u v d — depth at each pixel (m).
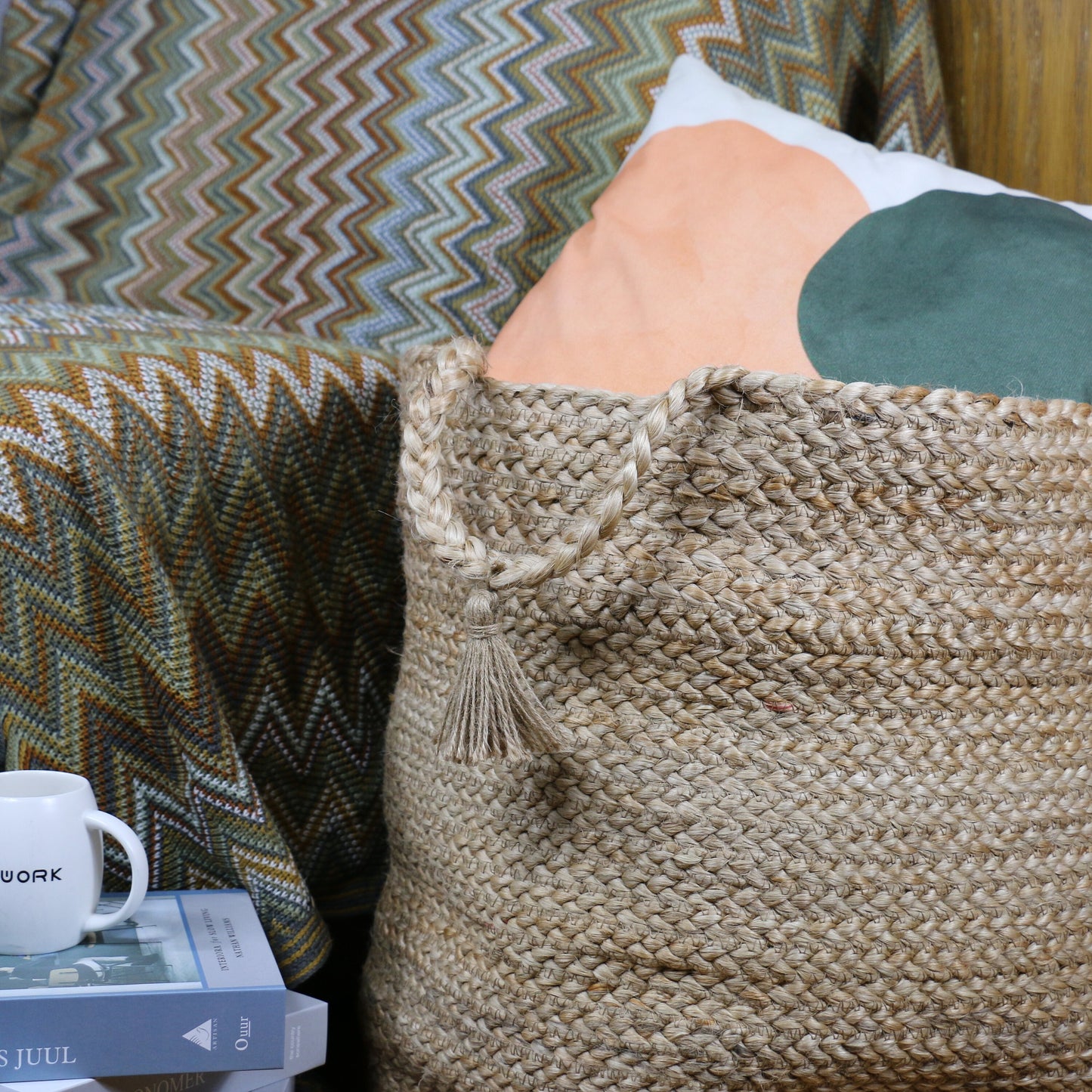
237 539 0.94
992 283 0.80
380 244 1.37
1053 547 0.72
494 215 1.33
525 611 0.73
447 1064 0.79
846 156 0.93
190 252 1.45
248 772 0.89
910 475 0.69
